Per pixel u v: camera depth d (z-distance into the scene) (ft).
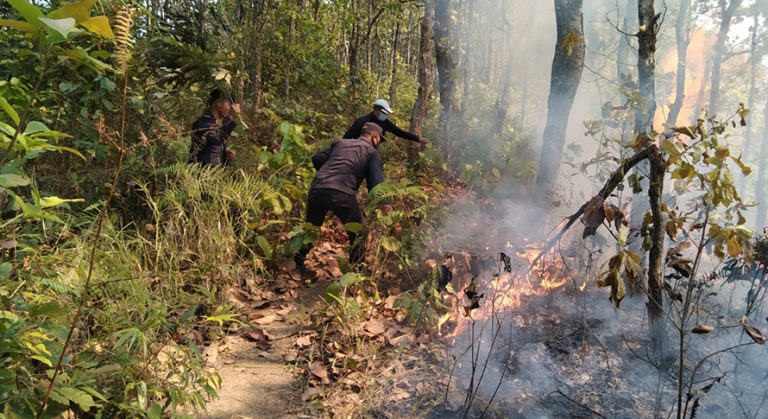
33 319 5.77
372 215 13.65
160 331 9.02
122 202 13.65
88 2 4.20
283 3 30.53
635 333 11.09
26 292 6.77
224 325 10.94
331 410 8.48
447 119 26.08
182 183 12.88
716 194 7.13
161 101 16.11
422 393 8.96
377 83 48.91
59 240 10.17
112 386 6.84
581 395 9.02
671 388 9.18
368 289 12.62
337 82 36.11
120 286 8.85
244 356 10.08
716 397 8.89
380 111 18.57
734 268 10.55
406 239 13.29
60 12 4.18
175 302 10.20
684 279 11.82
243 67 23.27
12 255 7.66
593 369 9.78
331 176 13.43
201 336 10.16
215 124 14.28
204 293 10.38
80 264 8.60
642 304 12.40
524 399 8.89
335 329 10.93
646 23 10.96
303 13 33.78
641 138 8.96
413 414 8.41
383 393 8.95
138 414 6.73
